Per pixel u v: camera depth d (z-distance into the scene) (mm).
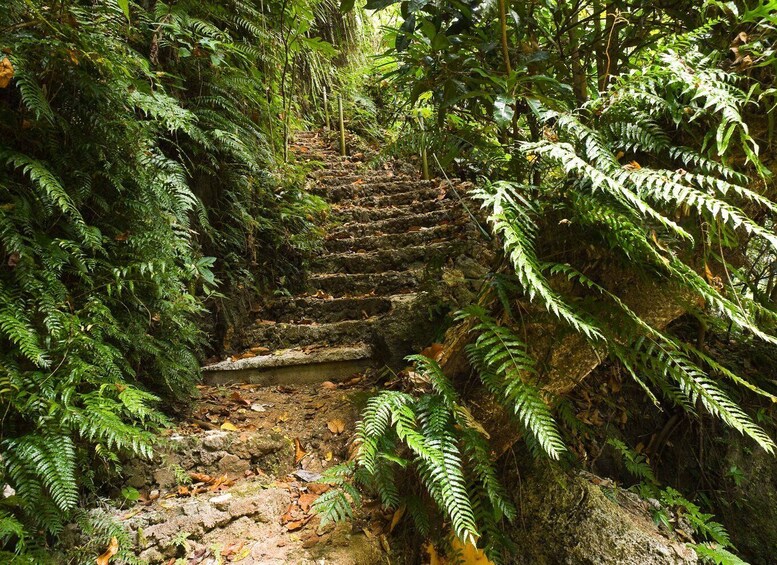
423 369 1486
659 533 1805
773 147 1393
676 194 1202
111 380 1655
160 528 1515
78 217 1604
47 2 1657
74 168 1752
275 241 3434
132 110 2031
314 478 1867
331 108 6320
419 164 5172
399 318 2484
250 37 3381
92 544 1421
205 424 2104
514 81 1620
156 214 2029
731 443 2441
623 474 2383
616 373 2510
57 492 1262
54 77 1683
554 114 1405
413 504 1508
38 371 1423
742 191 1202
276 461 1979
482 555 1467
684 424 2488
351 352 2678
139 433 1528
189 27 2762
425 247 3518
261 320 3172
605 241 1375
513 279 1459
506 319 1491
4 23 1540
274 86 3773
